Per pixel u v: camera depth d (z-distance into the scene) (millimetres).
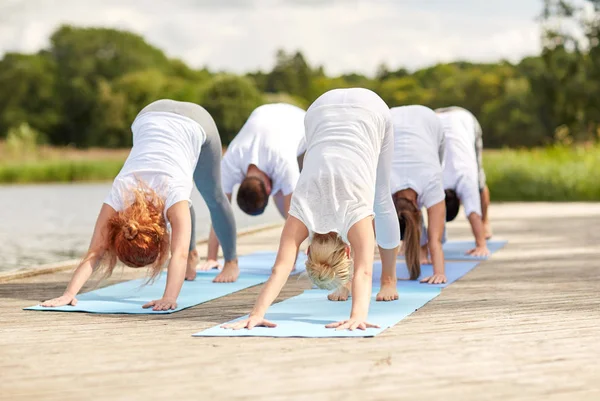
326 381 2744
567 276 5449
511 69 71500
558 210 12375
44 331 3689
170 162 4348
